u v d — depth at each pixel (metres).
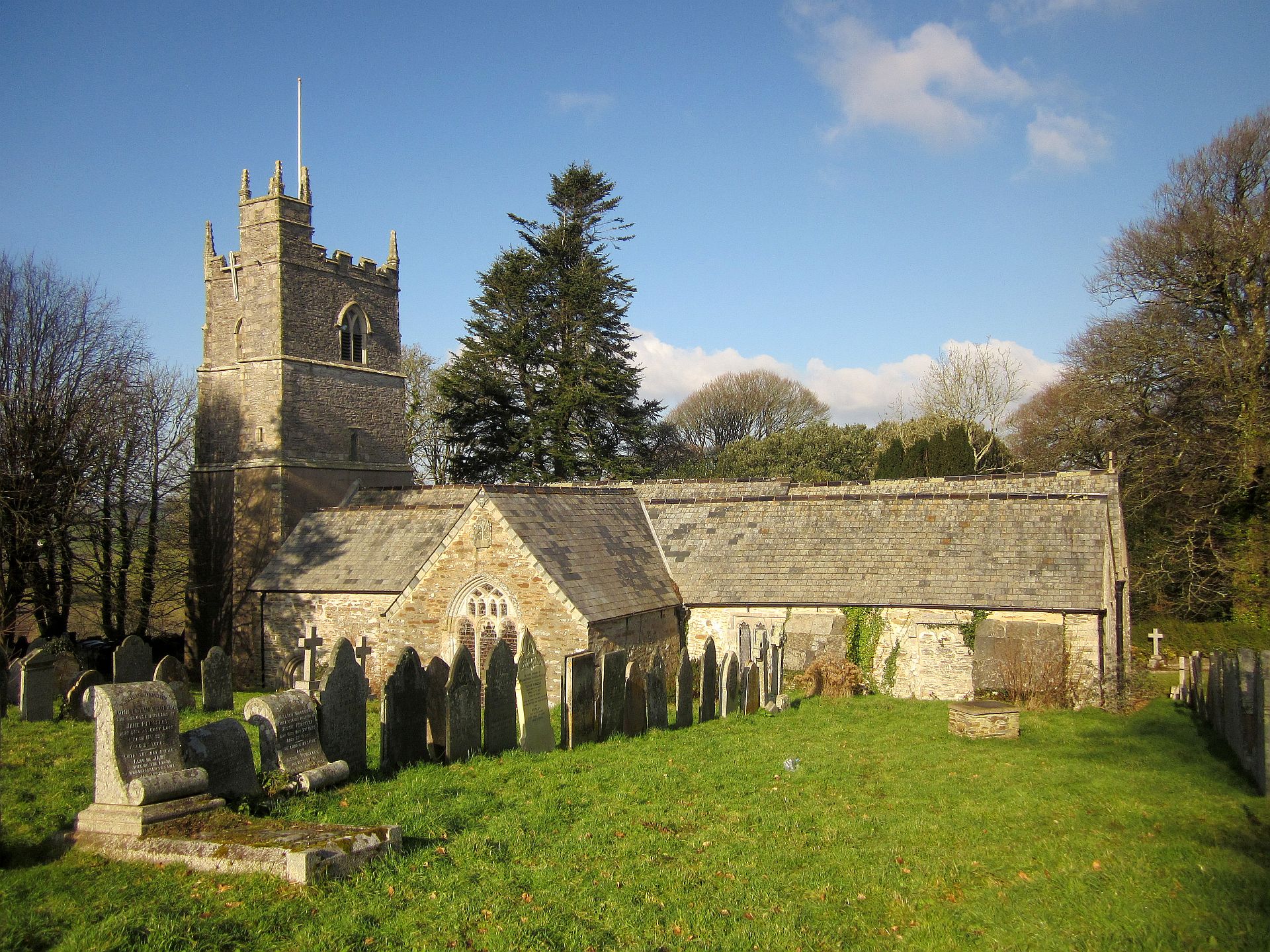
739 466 65.69
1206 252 34.12
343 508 34.03
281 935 7.76
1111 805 12.73
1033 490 30.47
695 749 16.59
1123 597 28.67
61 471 32.56
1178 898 8.91
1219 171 34.25
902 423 62.97
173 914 7.92
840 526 27.72
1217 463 35.62
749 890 9.46
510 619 22.78
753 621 26.39
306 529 33.44
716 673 20.98
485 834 10.72
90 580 38.06
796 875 10.02
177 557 45.00
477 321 53.66
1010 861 10.42
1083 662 23.00
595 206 55.03
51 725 16.41
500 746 15.28
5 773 12.31
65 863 8.98
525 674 15.91
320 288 40.25
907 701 23.20
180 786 9.67
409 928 8.00
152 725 9.76
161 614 43.16
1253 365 33.16
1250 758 14.13
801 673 25.52
